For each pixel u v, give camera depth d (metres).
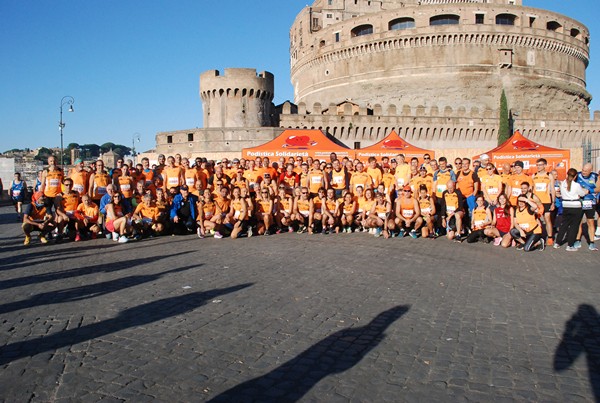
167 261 12.09
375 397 4.82
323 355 5.88
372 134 67.56
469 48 78.75
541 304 8.34
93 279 9.98
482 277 10.53
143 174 19.27
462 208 16.61
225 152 61.22
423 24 80.44
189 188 18.69
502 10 80.19
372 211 17.33
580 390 5.03
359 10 96.75
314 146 26.64
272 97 73.19
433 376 5.32
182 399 4.73
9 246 15.03
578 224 14.43
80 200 16.72
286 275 10.39
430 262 12.25
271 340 6.37
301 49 97.00
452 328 6.97
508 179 17.66
